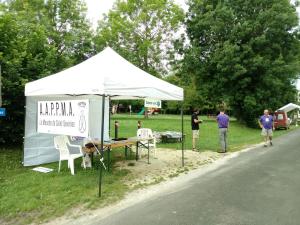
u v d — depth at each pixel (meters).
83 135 7.64
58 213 6.37
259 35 30.23
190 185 8.36
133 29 36.28
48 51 15.35
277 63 29.38
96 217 6.18
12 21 13.51
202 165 11.05
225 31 31.30
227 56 29.19
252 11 31.27
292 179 8.95
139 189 7.97
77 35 33.66
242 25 29.77
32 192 7.49
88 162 10.21
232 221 5.79
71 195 7.30
